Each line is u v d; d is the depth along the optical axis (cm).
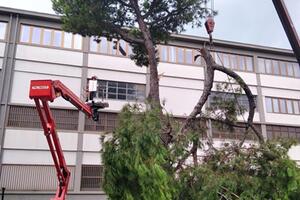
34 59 2492
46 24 2597
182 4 1205
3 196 2106
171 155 732
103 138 739
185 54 2931
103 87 2609
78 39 2650
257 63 3167
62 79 2522
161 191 637
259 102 3033
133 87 2692
